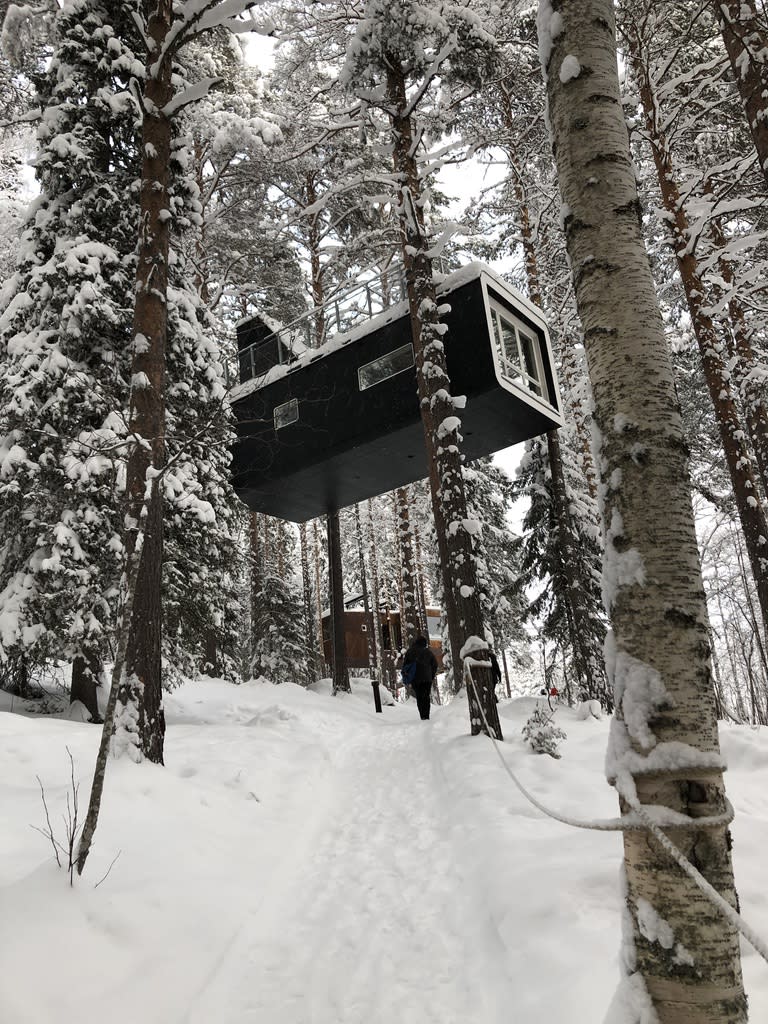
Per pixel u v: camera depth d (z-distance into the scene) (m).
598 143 2.33
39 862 4.10
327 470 16.08
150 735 6.67
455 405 10.76
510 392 12.91
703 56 13.20
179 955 3.50
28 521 10.08
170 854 4.64
